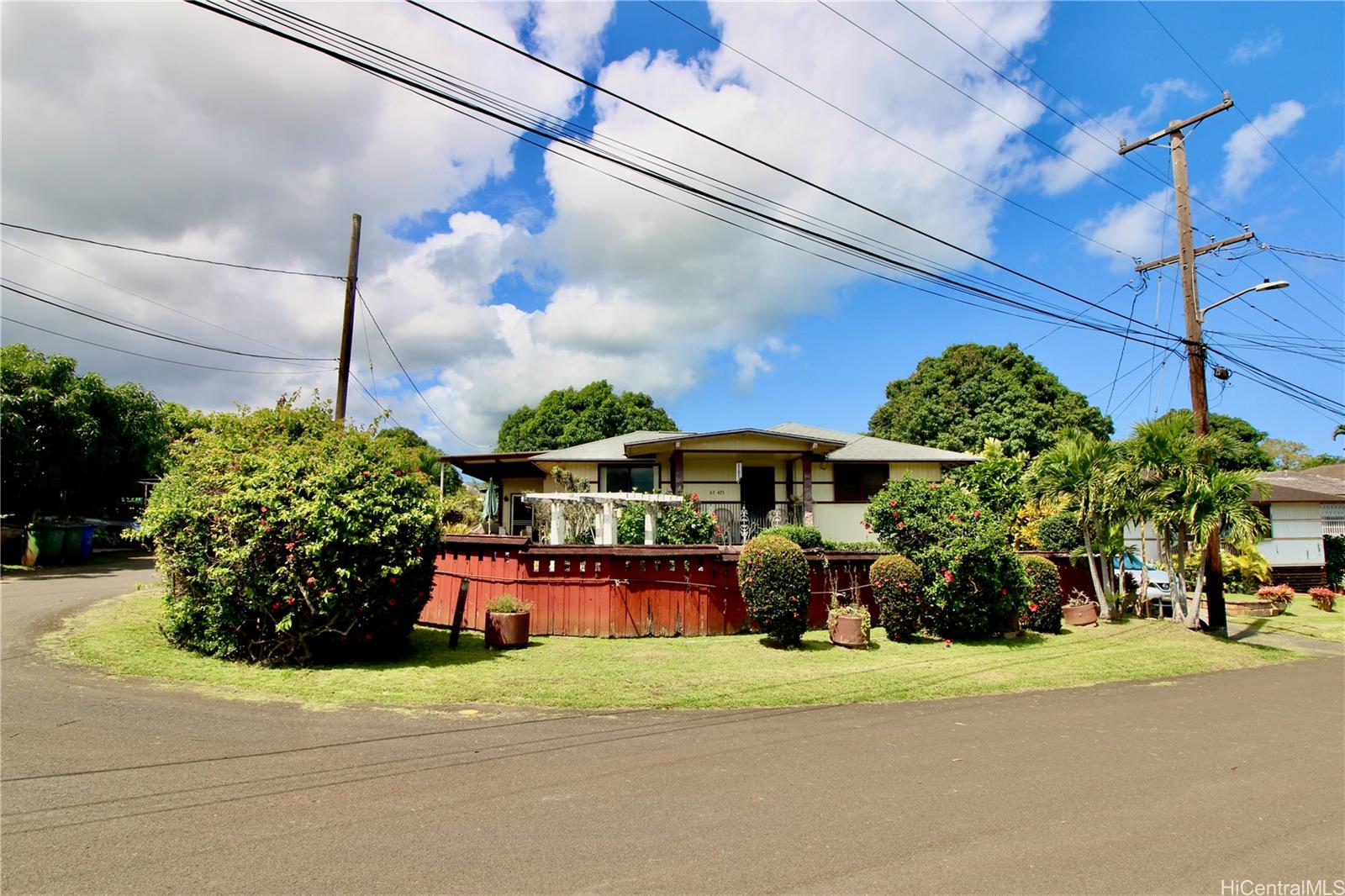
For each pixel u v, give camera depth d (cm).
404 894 297
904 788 452
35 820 359
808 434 2389
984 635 1132
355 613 751
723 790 437
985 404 3022
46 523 1786
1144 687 847
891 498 1151
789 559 966
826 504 2094
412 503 798
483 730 552
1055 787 464
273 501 714
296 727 536
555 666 790
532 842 352
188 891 295
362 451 820
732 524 1941
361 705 605
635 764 483
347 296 1579
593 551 1009
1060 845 371
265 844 341
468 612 1040
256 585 716
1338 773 514
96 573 1573
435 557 861
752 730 585
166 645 780
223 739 500
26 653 722
